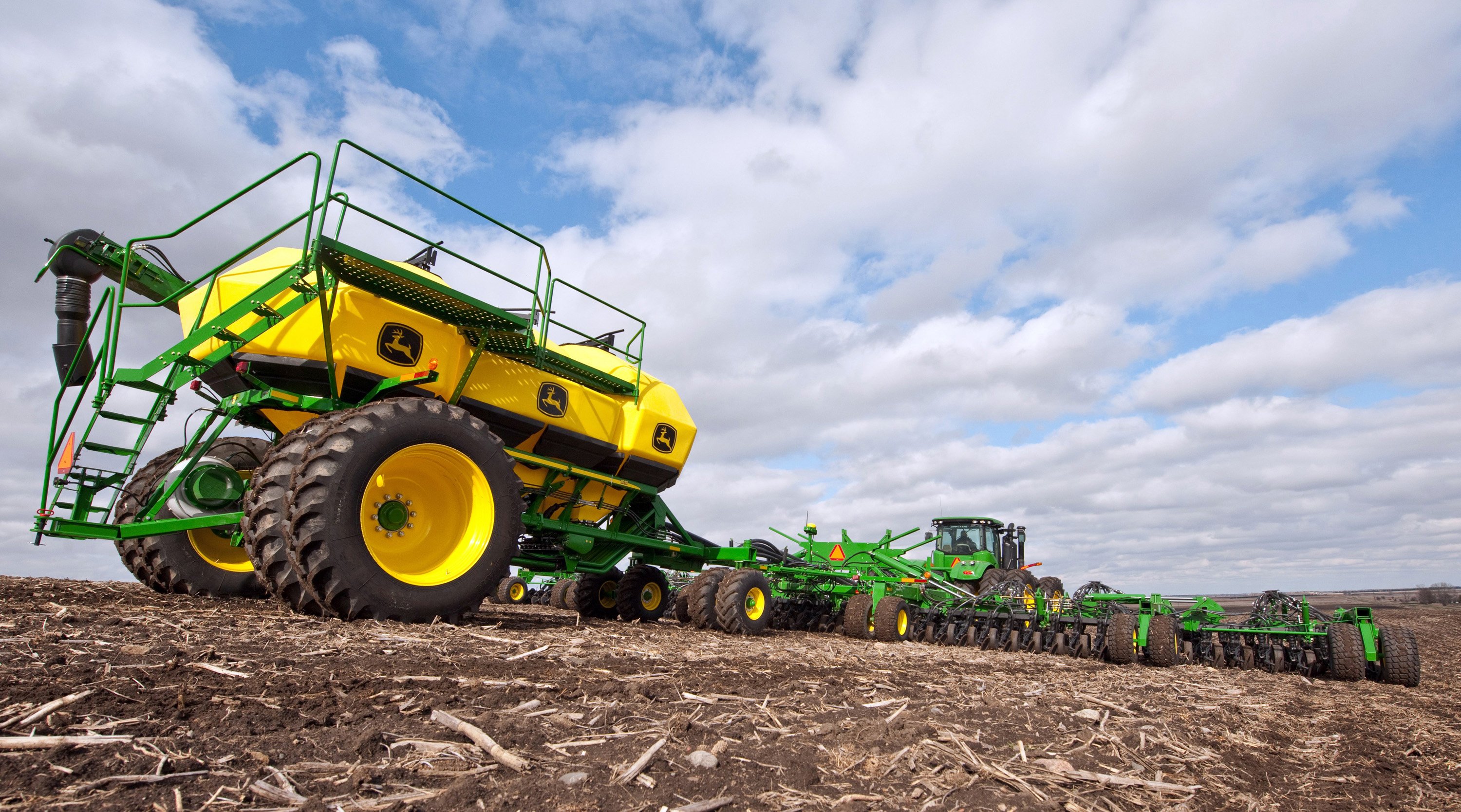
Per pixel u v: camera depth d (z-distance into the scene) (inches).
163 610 197.8
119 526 221.9
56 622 160.4
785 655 258.5
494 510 243.9
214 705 107.6
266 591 286.8
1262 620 432.5
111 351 223.5
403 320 262.2
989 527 762.2
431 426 231.6
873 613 444.8
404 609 217.6
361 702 117.1
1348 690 325.4
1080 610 444.1
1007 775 107.3
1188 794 112.7
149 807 73.6
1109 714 170.9
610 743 108.0
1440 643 669.3
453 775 89.3
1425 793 133.9
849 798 93.0
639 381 378.0
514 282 291.6
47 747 84.4
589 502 358.3
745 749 110.6
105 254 244.2
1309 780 134.3
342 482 208.4
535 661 173.8
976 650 423.8
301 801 77.7
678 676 172.9
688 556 415.2
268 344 237.3
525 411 310.5
